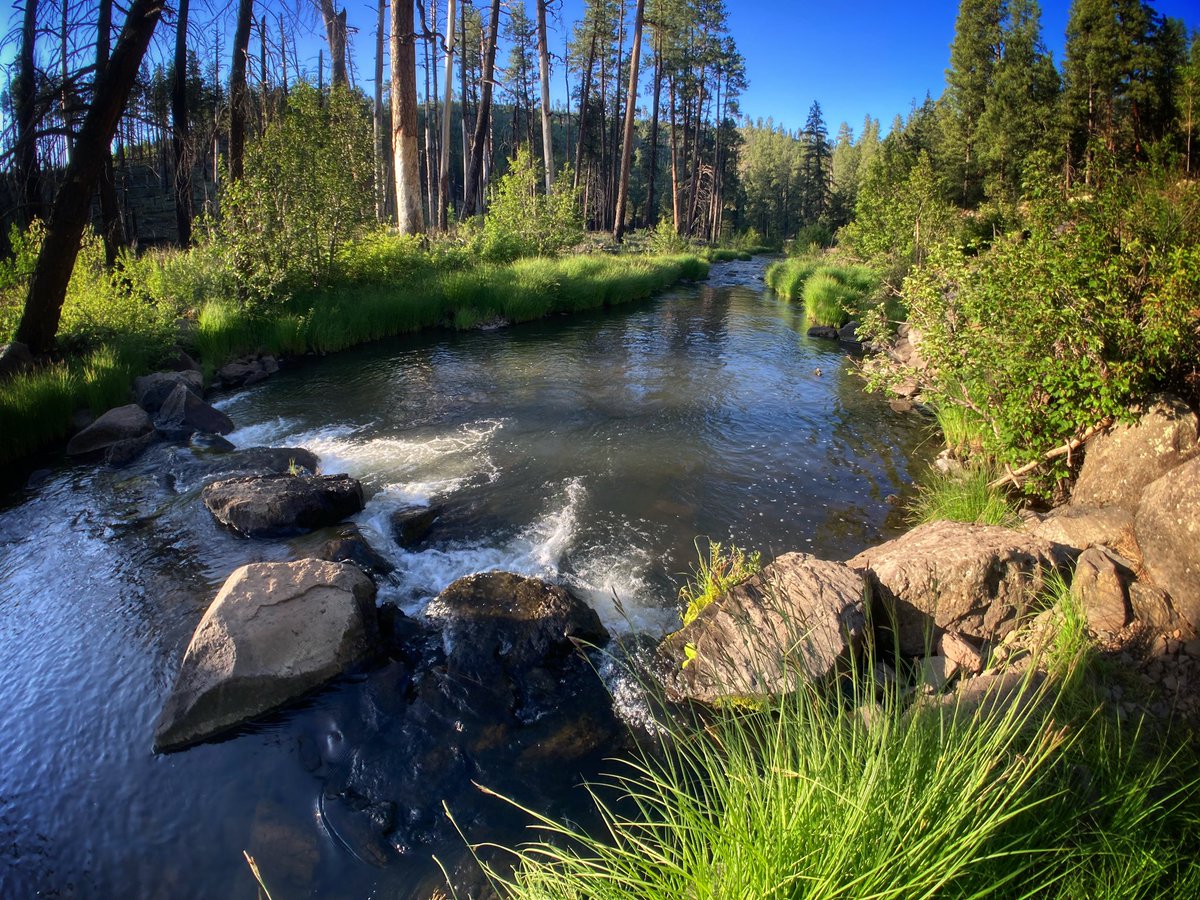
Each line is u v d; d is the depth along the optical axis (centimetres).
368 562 585
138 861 339
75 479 788
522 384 1196
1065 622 401
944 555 465
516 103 5741
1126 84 3284
